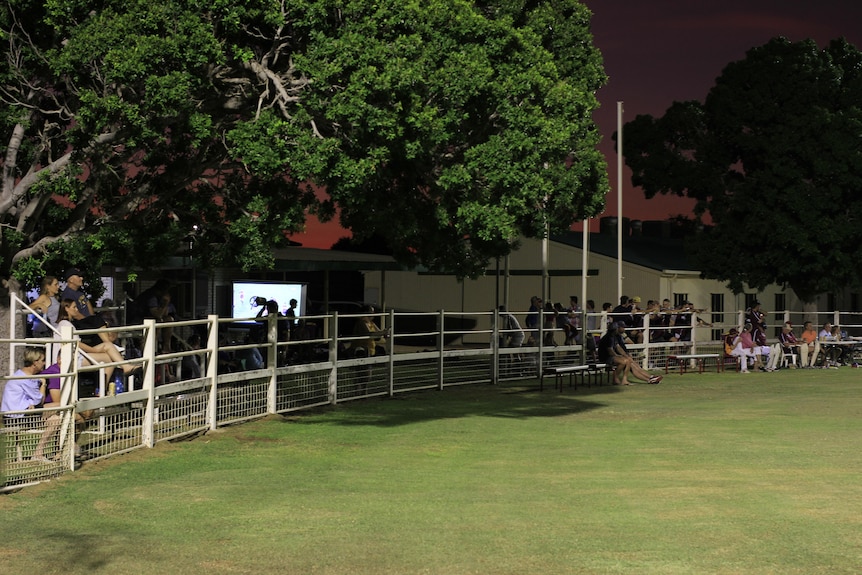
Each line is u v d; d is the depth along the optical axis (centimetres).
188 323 1353
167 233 1694
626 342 2802
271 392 1617
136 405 1255
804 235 4047
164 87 1405
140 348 1745
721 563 726
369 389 1989
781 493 1003
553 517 884
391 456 1253
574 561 731
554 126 1641
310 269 2755
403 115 1476
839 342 3102
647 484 1058
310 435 1427
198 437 1364
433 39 1534
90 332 1112
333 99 1435
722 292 4559
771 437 1463
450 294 4528
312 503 941
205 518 873
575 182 1959
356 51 1436
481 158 1591
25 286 1620
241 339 2423
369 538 802
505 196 1614
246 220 1672
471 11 1590
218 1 1434
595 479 1091
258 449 1288
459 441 1401
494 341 2395
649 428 1573
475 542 789
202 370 1425
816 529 836
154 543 785
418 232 1880
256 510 908
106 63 1411
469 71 1513
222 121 1644
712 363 3114
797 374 2817
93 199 1655
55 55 1479
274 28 1558
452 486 1042
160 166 1728
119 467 1118
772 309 4844
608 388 2333
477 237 1780
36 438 1033
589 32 2128
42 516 875
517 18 1973
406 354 2105
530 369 2553
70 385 1065
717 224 4309
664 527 843
